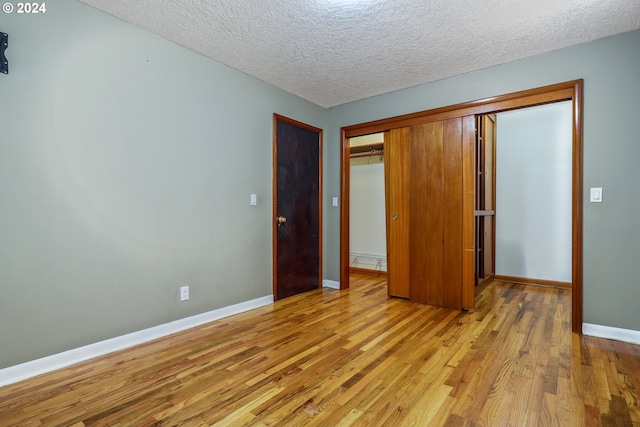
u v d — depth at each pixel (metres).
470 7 2.03
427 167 3.27
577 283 2.47
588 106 2.46
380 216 4.84
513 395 1.62
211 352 2.14
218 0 1.97
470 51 2.62
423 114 3.29
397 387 1.70
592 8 2.04
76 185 2.01
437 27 2.26
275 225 3.38
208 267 2.76
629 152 2.32
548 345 2.23
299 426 1.39
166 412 1.49
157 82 2.41
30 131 1.84
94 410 1.50
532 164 4.20
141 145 2.32
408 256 3.42
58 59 1.94
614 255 2.36
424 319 2.79
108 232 2.16
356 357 2.05
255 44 2.52
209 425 1.40
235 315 2.93
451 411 1.50
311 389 1.68
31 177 1.84
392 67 2.91
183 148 2.58
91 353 2.07
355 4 2.00
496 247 4.46
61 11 1.95
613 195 2.37
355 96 3.69
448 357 2.05
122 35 2.21
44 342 1.88
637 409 1.50
